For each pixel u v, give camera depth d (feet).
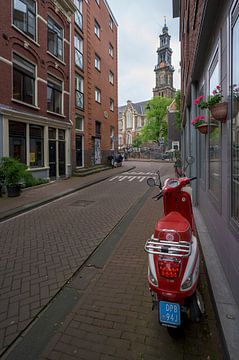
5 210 25.12
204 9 12.33
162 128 154.20
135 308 9.78
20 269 13.32
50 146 47.85
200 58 17.48
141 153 170.91
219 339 8.07
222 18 11.31
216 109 10.78
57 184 44.06
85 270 13.21
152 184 11.22
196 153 23.85
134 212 24.80
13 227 20.58
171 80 228.43
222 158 11.40
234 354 6.89
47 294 10.97
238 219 8.89
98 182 48.88
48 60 46.06
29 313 9.73
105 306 9.96
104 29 77.66
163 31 227.20
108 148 82.28
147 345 7.97
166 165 96.22
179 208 9.95
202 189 19.76
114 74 88.07
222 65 11.38
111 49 85.35
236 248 8.95
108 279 12.08
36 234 18.74
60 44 51.11
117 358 7.53
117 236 18.20
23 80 39.81
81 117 62.28
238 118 8.89
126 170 72.13
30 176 33.88
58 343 8.18
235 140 9.28
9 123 36.88
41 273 12.85
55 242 17.04
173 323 7.34
